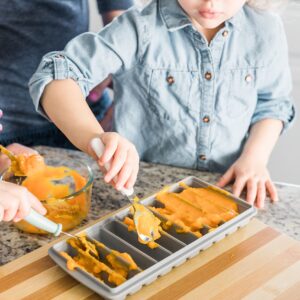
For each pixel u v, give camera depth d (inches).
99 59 44.7
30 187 38.4
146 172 43.6
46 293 30.9
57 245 32.9
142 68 47.9
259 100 52.2
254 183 42.1
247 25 48.1
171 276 32.0
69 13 58.5
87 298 30.6
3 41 57.0
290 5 67.9
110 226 35.4
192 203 37.6
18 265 32.6
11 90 58.7
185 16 45.9
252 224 36.6
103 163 34.3
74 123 39.7
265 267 32.9
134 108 50.1
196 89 48.2
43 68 43.0
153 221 34.9
